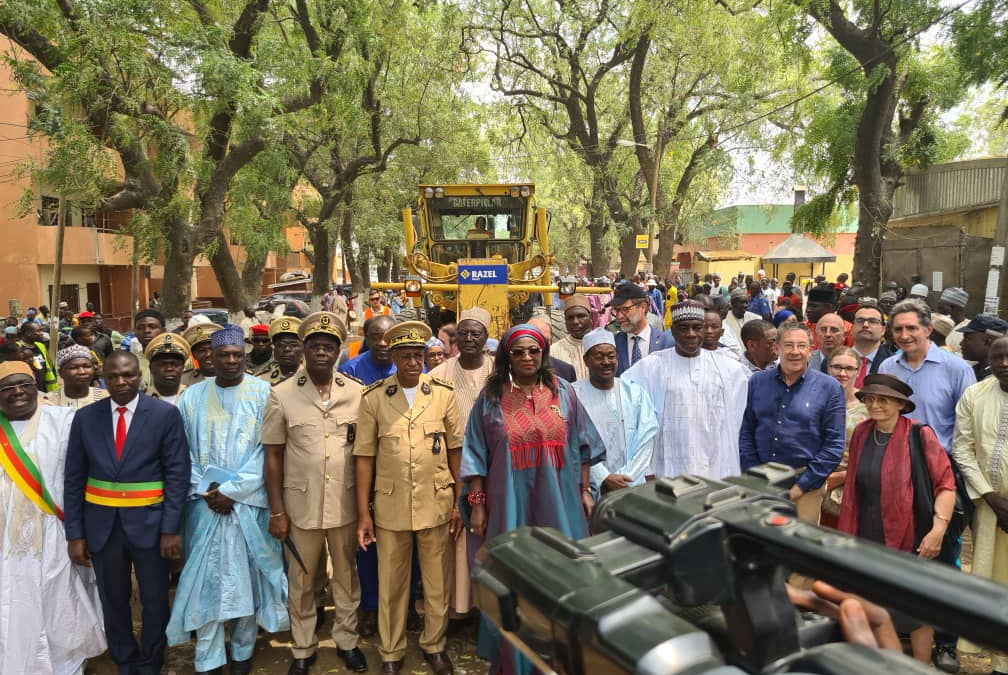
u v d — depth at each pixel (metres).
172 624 4.07
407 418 4.03
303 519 4.05
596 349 4.11
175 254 11.84
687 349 4.36
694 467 4.30
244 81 10.27
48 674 3.88
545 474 3.50
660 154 20.88
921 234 18.80
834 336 5.46
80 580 4.07
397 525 3.98
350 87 13.53
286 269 50.16
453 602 4.42
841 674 0.94
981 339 5.22
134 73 10.07
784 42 16.12
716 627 1.14
